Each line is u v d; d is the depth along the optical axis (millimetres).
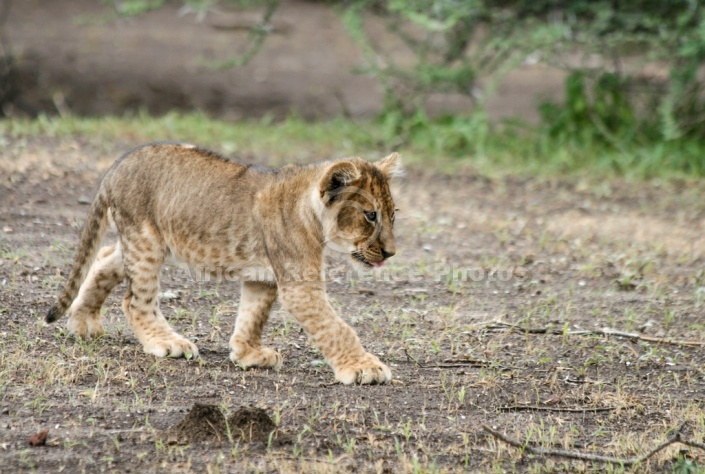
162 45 35500
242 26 38469
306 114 30359
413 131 25109
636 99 29219
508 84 33594
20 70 30938
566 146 24406
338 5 27328
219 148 22344
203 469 8539
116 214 11484
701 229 18719
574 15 25250
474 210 19484
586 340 12641
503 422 10016
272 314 13195
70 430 9188
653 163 22922
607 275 15797
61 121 23500
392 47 36375
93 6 39375
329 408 10055
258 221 11016
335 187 10648
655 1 24234
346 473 8602
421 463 8914
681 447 9555
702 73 31109
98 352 11180
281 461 8758
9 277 13570
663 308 14203
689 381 11500
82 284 11766
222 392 10359
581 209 19922
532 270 15914
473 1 23531
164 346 11195
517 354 12109
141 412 9672
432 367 11539
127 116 26562
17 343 11266
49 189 17984
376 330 12656
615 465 9125
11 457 8586
